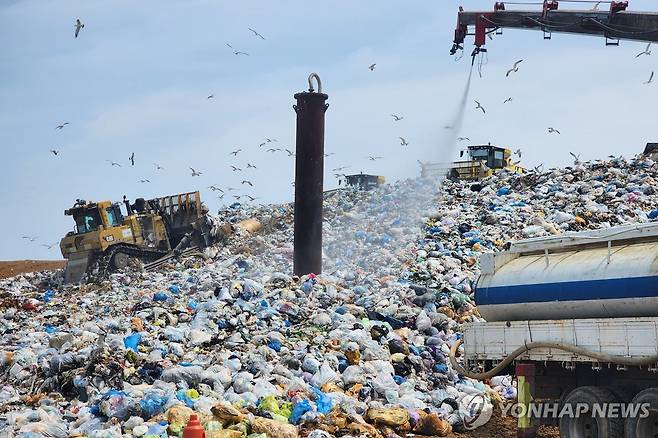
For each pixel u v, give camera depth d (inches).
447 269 2906.0
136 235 4411.9
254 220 4832.7
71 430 1631.4
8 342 2506.2
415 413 1724.9
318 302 2534.5
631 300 1448.1
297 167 3056.1
